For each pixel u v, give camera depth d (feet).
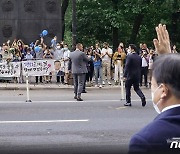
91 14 93.97
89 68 61.93
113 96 53.42
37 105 44.32
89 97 52.24
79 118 35.63
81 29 101.91
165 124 6.38
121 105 44.16
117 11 87.30
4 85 62.85
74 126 31.89
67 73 65.00
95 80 63.26
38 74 64.95
